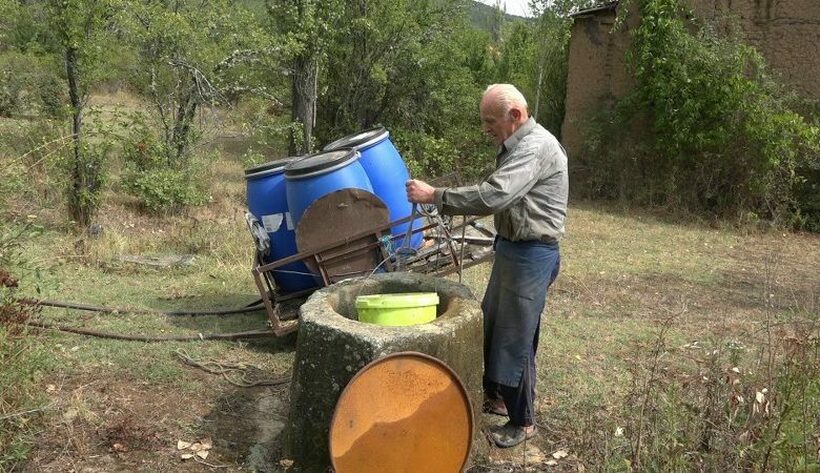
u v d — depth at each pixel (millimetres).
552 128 16969
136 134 10711
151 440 4055
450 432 3514
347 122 15312
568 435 4312
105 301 6473
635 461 3305
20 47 10391
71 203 8820
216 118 11414
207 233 8781
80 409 4219
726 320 6551
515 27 20359
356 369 3529
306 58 12172
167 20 10070
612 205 13070
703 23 12695
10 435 3793
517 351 3971
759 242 10695
